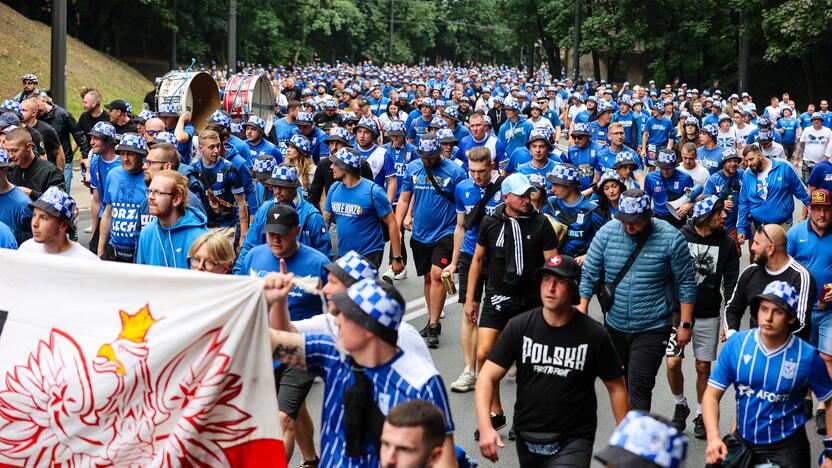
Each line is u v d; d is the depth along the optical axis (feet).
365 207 31.83
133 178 28.02
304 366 15.14
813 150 73.36
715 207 25.81
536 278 25.38
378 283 14.11
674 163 38.47
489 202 30.48
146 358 15.74
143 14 173.78
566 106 125.80
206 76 62.69
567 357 17.92
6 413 16.38
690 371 32.09
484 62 429.38
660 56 202.18
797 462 18.45
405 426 12.34
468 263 31.17
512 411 27.48
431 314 33.99
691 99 130.82
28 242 22.67
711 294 26.20
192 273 15.70
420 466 12.41
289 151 37.70
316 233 25.94
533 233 25.27
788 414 18.48
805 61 166.71
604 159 43.88
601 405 28.48
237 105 66.59
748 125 79.51
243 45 213.66
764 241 23.67
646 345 23.52
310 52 251.80
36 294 16.40
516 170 38.70
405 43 355.56
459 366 31.58
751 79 192.24
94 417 16.06
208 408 15.29
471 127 48.39
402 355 14.15
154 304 15.81
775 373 18.26
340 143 37.58
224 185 34.32
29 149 31.68
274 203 25.72
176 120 44.01
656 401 28.96
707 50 192.24
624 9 189.88
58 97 66.74
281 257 21.75
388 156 42.04
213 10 196.65
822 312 26.37
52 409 16.25
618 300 23.72
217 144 33.81
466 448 24.79
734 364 18.60
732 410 28.40
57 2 66.03
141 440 15.87
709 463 18.37
